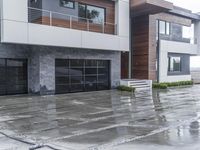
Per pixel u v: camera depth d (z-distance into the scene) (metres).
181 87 23.45
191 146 5.90
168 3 20.27
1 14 13.66
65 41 16.06
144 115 10.15
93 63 19.83
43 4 15.96
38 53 16.75
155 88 21.86
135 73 23.78
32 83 17.64
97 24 18.83
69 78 18.34
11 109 11.77
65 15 16.94
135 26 23.72
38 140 6.81
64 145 6.30
